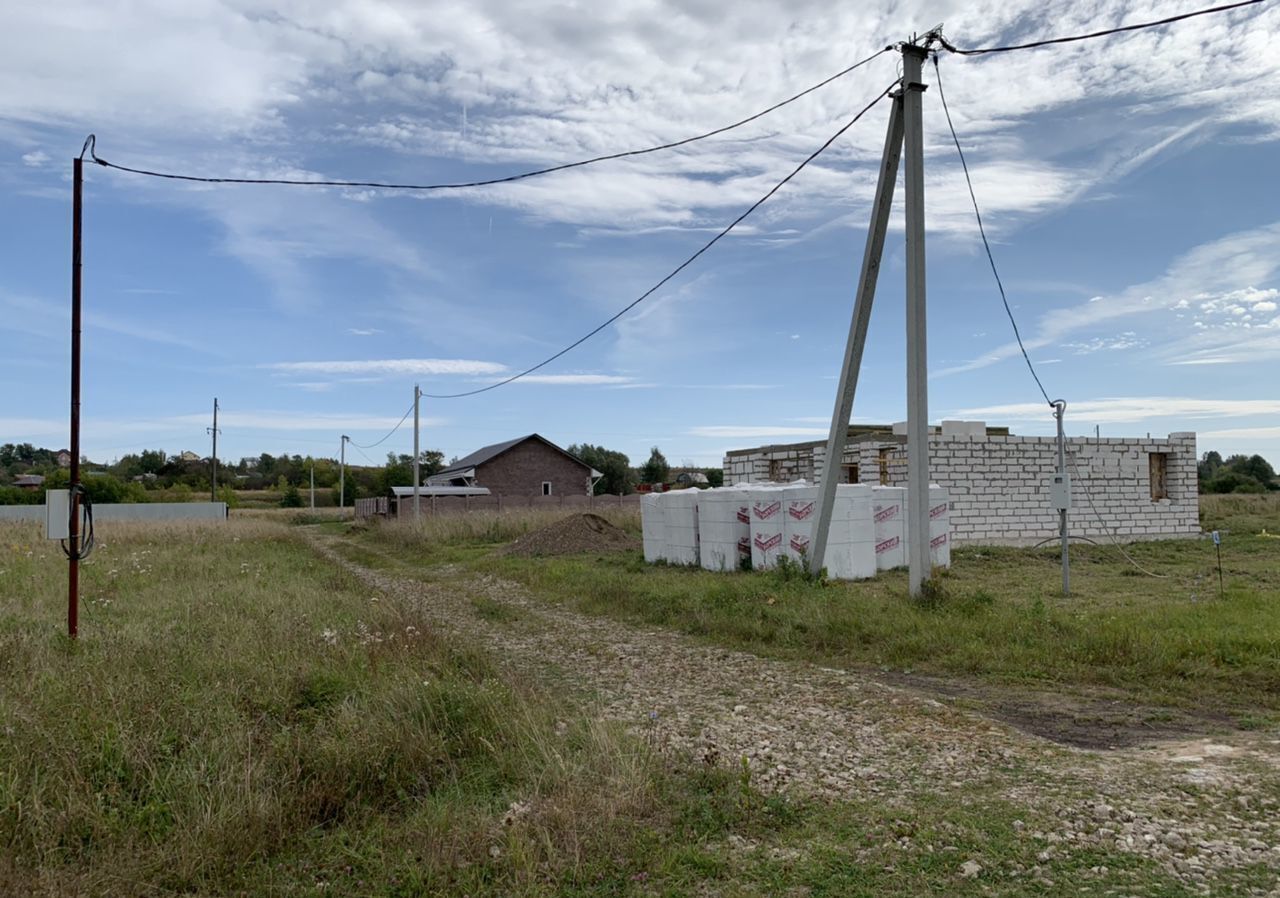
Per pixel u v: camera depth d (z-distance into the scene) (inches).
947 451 727.1
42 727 199.8
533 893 145.4
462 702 232.5
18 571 600.4
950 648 335.6
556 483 2186.3
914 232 438.0
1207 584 510.3
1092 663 305.4
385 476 2792.8
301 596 478.0
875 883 149.1
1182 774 197.0
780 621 395.9
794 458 861.8
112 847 156.8
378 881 152.0
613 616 474.0
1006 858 156.2
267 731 217.9
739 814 178.7
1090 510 783.7
